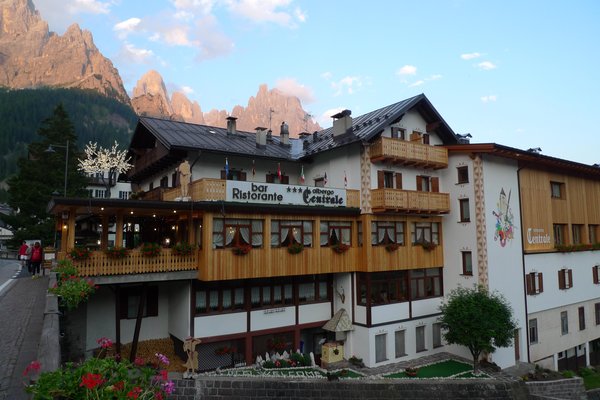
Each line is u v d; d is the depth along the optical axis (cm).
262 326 2225
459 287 2575
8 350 1002
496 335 2119
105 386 614
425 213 2598
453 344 2548
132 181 3450
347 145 2462
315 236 2302
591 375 2919
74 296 1349
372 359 2295
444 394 1922
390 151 2398
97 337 2061
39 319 1319
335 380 1764
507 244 2636
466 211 2622
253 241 2108
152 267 1900
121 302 2141
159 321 2239
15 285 2100
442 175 2748
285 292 2345
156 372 813
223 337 2102
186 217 2136
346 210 2362
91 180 5128
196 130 2745
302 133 3341
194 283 2053
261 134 2800
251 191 2106
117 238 1905
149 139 2891
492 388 1995
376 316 2344
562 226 3170
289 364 2183
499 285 2539
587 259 3312
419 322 2534
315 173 2762
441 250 2700
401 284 2516
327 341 2491
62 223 2359
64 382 601
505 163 2727
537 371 2414
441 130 2820
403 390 1862
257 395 1570
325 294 2512
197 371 2031
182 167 2086
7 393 743
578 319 3152
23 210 4438
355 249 2423
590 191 3488
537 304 2780
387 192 2341
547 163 2948
